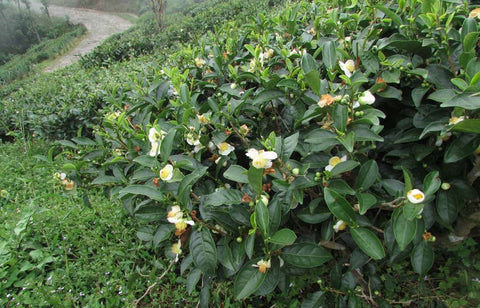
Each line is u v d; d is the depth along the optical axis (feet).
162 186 4.30
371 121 3.89
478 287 5.27
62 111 16.10
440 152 4.93
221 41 9.90
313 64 5.09
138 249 7.80
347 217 4.00
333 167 4.18
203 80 7.56
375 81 5.14
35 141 17.28
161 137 4.78
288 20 7.77
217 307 6.37
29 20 82.94
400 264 5.61
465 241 5.56
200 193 5.29
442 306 5.39
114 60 30.32
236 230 4.50
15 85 34.42
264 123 5.93
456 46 5.19
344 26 6.98
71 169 6.43
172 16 49.49
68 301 6.99
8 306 7.49
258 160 3.69
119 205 9.28
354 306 4.83
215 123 5.31
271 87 5.54
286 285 4.98
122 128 6.32
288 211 4.40
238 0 33.53
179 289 6.88
